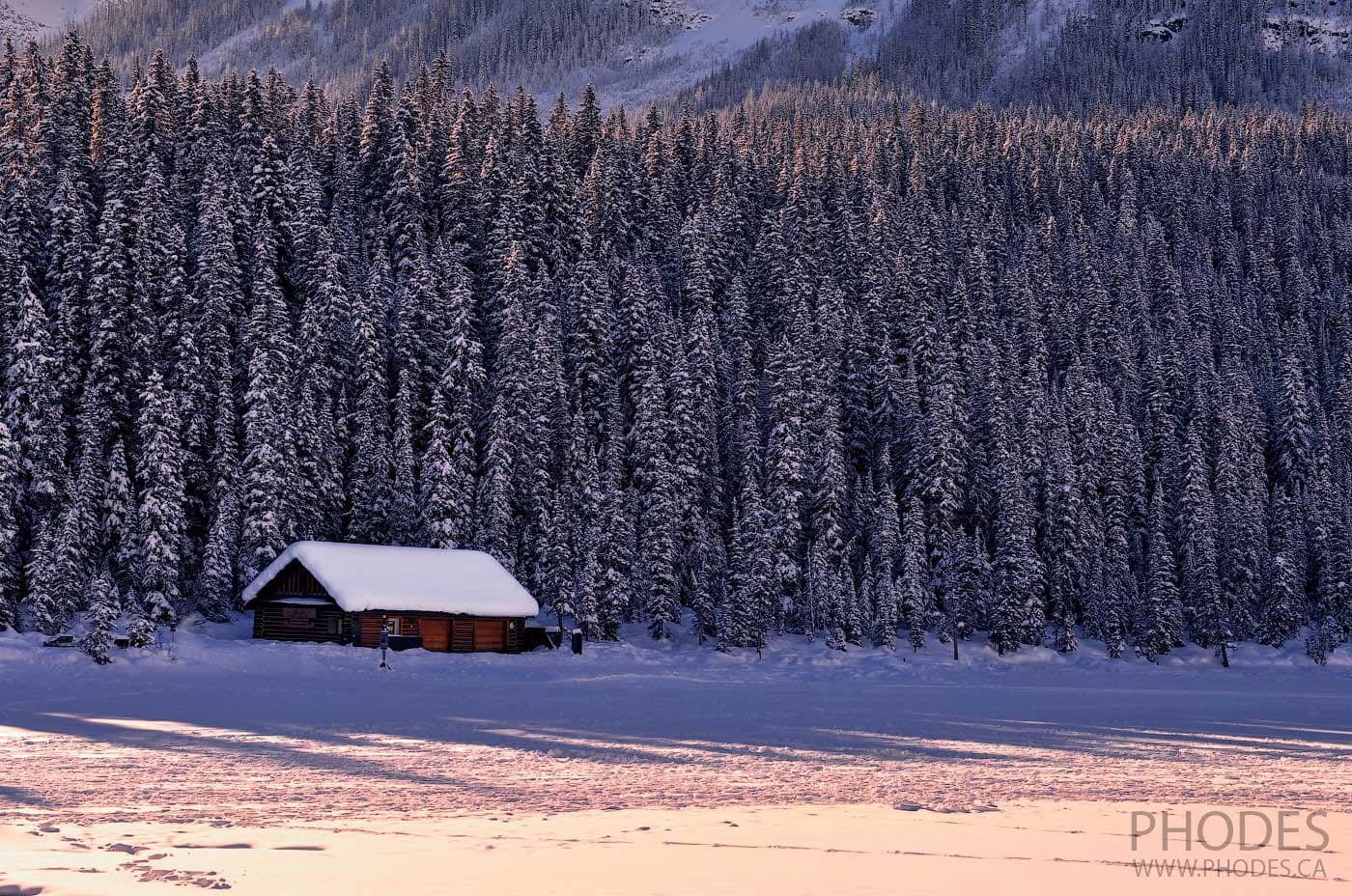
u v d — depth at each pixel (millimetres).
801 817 16484
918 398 89625
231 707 35875
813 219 121812
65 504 58812
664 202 121625
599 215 114312
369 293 77375
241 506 66062
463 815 16281
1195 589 77438
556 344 83750
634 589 71875
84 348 65312
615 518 68875
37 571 55406
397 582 59438
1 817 15195
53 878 10023
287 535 64438
